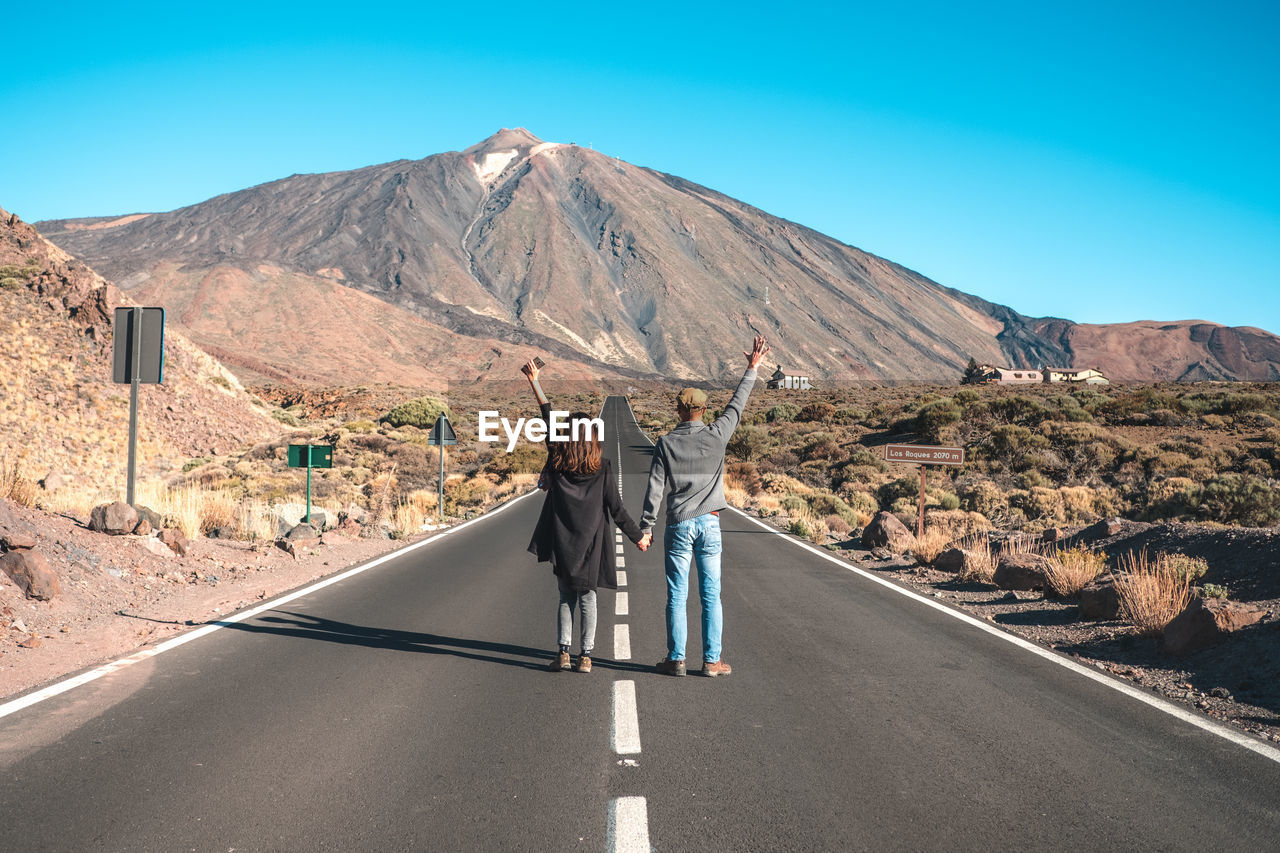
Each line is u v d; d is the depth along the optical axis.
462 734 4.93
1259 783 4.28
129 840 3.53
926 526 20.08
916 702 5.68
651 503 6.18
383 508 20.67
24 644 6.70
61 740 4.75
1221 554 9.91
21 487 10.40
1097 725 5.21
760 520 21.08
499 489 33.69
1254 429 40.28
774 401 90.31
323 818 3.76
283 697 5.66
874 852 3.47
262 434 55.94
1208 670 6.55
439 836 3.59
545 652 7.11
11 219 58.66
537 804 3.94
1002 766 4.48
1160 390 68.81
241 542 12.96
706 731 5.03
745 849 3.49
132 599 8.77
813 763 4.51
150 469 40.62
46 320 48.41
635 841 3.55
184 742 4.75
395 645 7.28
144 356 11.16
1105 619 8.45
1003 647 7.39
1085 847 3.53
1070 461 35.25
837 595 10.12
